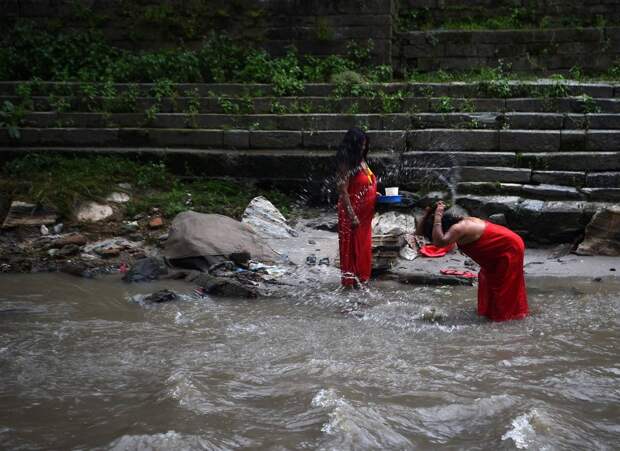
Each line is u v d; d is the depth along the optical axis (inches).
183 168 384.8
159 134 395.9
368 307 247.9
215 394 166.7
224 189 372.8
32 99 415.5
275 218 343.9
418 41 471.5
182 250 301.7
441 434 146.5
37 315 238.2
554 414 152.9
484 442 142.6
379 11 437.7
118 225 339.9
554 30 461.1
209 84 420.2
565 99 383.2
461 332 218.4
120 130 397.1
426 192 352.8
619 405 159.9
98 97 414.9
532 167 354.6
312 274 290.5
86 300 258.1
